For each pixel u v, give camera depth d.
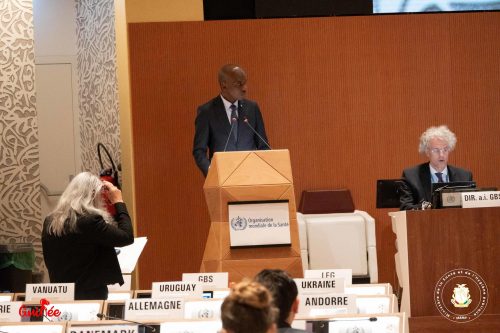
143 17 11.27
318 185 11.41
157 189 11.25
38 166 12.29
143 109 11.24
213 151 9.91
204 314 5.84
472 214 7.28
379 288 6.38
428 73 11.55
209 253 7.92
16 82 12.22
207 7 11.55
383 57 11.50
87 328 5.30
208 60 11.30
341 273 6.55
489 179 11.62
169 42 11.25
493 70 11.63
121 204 7.42
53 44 13.21
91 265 7.09
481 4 11.75
